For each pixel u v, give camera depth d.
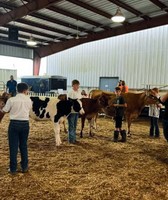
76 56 16.64
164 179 3.91
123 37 14.13
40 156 4.88
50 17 12.68
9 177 3.75
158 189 3.52
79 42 15.98
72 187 3.49
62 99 5.73
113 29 13.91
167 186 3.64
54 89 15.01
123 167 4.40
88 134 7.27
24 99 3.71
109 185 3.60
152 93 6.98
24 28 14.61
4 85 16.27
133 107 7.15
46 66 18.67
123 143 6.27
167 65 12.39
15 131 3.70
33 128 7.84
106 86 14.98
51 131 7.42
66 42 16.78
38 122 9.06
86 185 3.57
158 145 6.20
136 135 7.45
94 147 5.74
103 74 15.16
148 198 3.23
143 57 13.31
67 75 17.27
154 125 7.26
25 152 3.92
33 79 15.65
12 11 11.41
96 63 15.49
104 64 15.09
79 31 14.85
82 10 11.62
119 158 4.93
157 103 6.94
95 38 14.88
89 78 15.91
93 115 6.83
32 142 6.02
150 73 13.05
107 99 6.76
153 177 3.97
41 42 17.66
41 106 5.58
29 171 4.03
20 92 3.74
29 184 3.54
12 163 3.83
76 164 4.46
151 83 13.00
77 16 12.23
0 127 7.70
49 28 14.45
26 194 3.23
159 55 12.70
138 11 11.43
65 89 15.66
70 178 3.81
